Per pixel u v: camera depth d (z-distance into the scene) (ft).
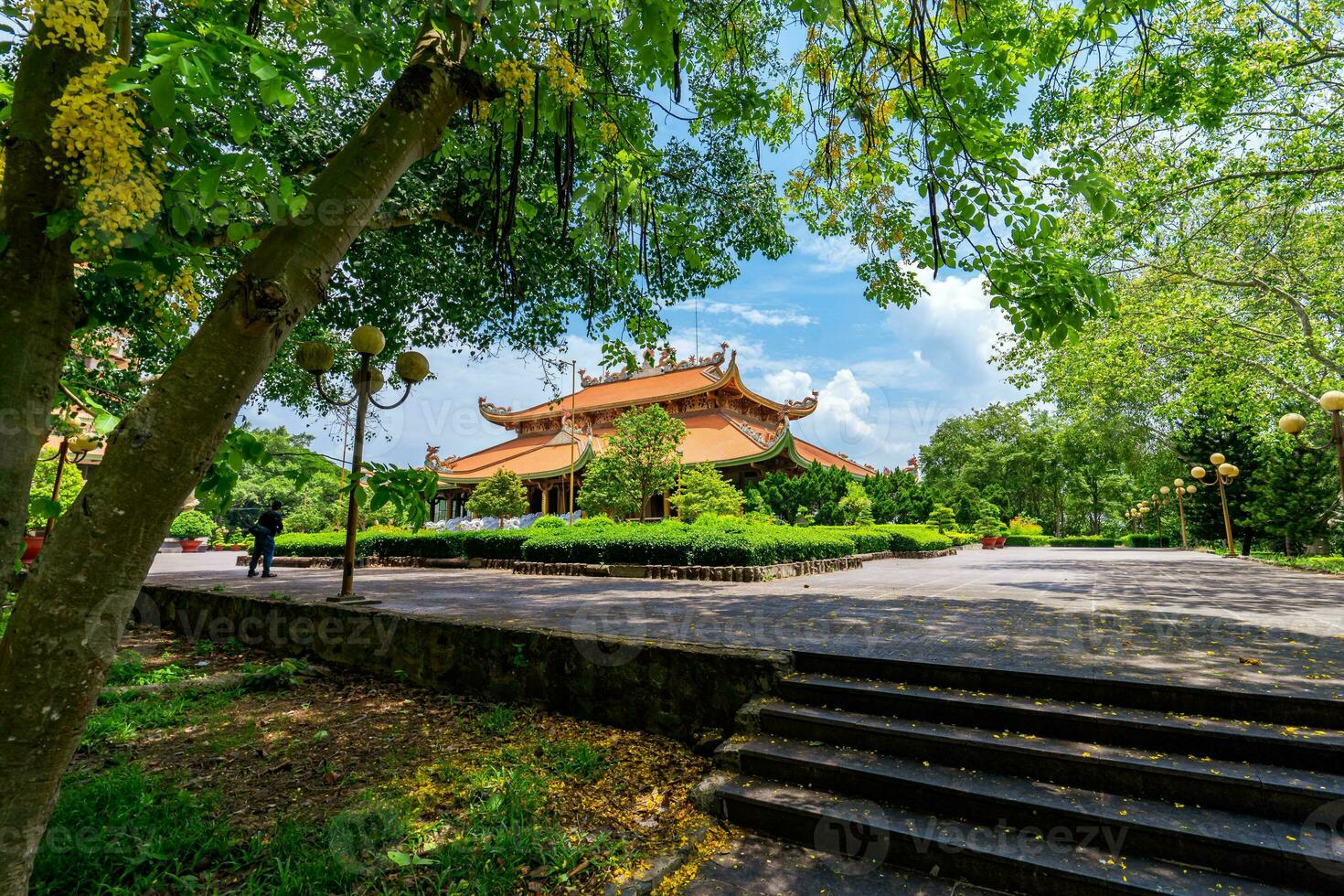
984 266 12.35
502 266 11.41
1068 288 11.66
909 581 32.73
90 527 4.35
